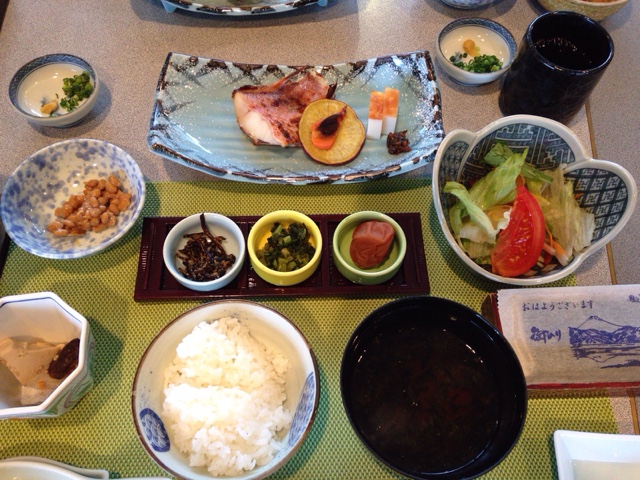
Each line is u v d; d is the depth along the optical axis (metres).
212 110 0.50
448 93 0.54
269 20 0.58
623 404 0.39
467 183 0.47
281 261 0.41
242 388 0.37
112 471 0.36
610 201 0.42
